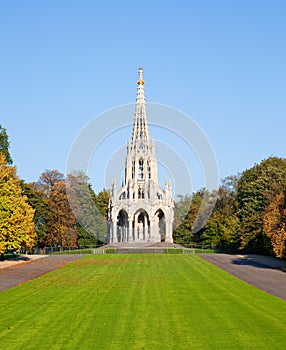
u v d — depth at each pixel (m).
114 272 56.00
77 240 119.62
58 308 31.31
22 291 39.81
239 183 111.69
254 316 28.41
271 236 67.81
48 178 120.44
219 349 21.11
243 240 92.69
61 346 21.69
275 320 27.22
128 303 33.22
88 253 97.25
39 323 26.62
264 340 22.62
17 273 55.06
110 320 27.25
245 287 42.22
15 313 29.72
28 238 73.12
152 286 42.88
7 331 24.73
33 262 72.00
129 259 76.19
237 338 23.02
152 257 80.38
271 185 90.81
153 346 21.59
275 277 50.25
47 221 114.25
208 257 80.06
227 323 26.41
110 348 21.31
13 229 70.50
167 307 31.53
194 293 38.31
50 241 114.62
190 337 23.20
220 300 34.59
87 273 54.94
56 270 58.88
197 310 30.41
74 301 34.22
